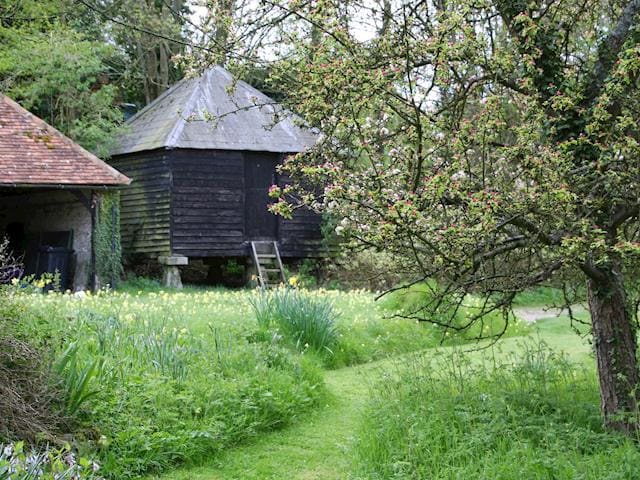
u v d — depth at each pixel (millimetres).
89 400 6016
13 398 5309
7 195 21812
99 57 22828
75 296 12672
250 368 7695
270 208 5387
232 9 6500
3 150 16891
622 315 5984
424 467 5375
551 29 6094
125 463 5660
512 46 6152
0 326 5684
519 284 5711
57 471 4602
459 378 7289
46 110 22781
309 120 5785
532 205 5066
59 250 18062
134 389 6473
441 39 5336
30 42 20547
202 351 7926
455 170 4996
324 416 7473
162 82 29734
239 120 21188
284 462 6164
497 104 5234
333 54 5688
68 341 7164
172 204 20031
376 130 6121
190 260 24812
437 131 5746
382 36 5762
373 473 5508
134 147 20844
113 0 25125
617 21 6520
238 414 6766
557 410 6004
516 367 7914
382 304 13328
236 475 5879
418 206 4953
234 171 20734
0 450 4668
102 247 17906
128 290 18219
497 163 6383
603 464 4953
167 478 5750
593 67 6004
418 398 6742
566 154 5191
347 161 5773
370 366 10102
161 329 8297
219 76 22125
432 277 5633
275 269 20875
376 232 5023
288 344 9891
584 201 5004
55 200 19781
